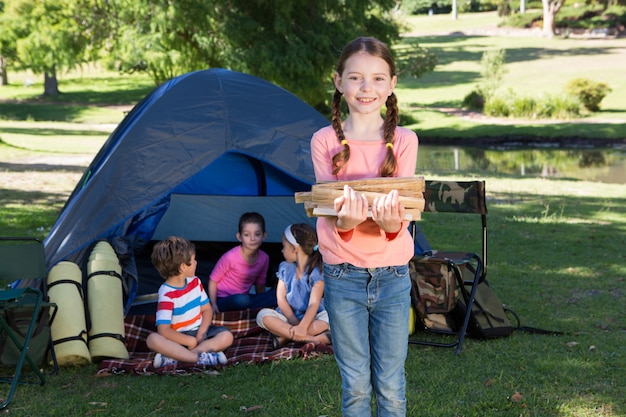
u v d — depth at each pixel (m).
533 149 24.83
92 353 4.69
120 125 6.99
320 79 22.06
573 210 11.38
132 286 5.30
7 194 11.45
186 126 5.75
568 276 7.20
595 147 24.92
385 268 2.77
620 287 6.76
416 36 69.31
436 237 9.20
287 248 5.13
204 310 4.91
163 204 6.72
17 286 5.11
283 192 7.38
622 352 4.93
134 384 4.34
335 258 2.77
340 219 2.58
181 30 20.56
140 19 21.22
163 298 4.69
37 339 4.46
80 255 5.25
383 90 2.78
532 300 6.31
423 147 25.94
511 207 11.63
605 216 10.88
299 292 5.08
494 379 4.41
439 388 4.28
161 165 5.52
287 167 5.79
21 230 8.81
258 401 4.09
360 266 2.75
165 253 4.66
